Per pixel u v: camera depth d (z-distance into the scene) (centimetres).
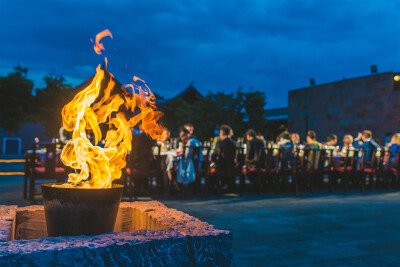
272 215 477
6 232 108
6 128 2594
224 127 670
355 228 405
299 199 638
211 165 713
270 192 737
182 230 111
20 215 146
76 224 116
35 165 539
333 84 2119
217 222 427
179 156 641
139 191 681
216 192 713
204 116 2427
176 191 694
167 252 100
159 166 640
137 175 619
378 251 313
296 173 707
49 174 533
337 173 852
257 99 2412
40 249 87
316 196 688
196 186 683
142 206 158
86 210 116
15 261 84
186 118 2419
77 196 115
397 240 352
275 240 348
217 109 2430
